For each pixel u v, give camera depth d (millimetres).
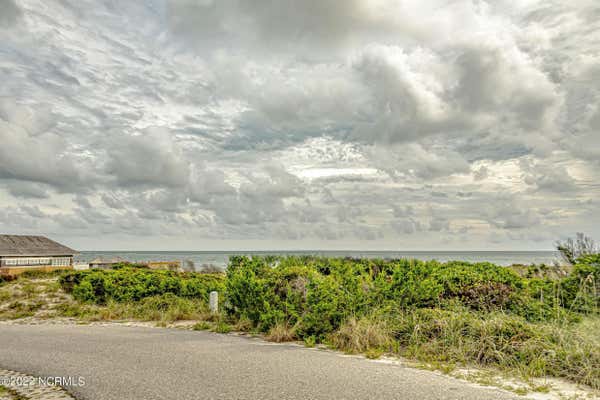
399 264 9688
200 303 13227
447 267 10773
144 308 13305
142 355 7070
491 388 5141
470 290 9430
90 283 14883
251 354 7129
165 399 4742
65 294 16406
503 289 9453
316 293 8734
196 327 10352
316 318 8555
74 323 11656
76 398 4895
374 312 8625
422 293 9008
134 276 15062
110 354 7168
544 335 6836
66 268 38406
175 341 8500
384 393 4875
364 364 6352
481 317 8000
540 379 5598
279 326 8836
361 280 9359
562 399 4777
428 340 7469
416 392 4910
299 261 12477
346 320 8578
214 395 4848
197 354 7133
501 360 6262
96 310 13445
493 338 6836
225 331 9797
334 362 6480
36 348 7762
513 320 7566
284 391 4969
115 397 4859
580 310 8812
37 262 38656
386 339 7613
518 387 5211
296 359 6707
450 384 5266
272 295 9688
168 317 11828
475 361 6523
